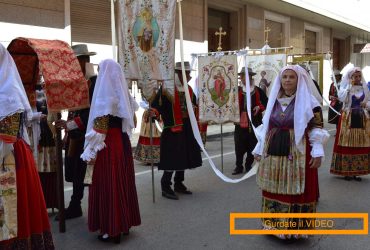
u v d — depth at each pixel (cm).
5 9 903
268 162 403
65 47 400
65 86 380
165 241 427
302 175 390
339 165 680
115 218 405
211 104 725
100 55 1149
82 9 1095
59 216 446
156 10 511
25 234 300
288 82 391
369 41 2831
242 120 728
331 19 2095
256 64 886
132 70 516
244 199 575
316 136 386
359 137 665
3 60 290
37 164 471
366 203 554
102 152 405
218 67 715
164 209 532
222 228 462
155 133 780
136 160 849
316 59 959
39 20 965
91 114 393
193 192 614
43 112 480
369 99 668
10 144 288
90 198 416
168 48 514
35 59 422
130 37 514
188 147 579
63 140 499
